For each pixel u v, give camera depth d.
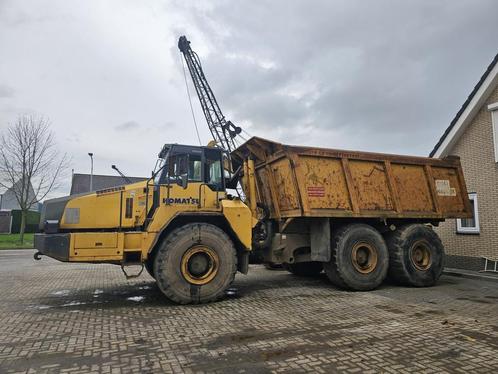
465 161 11.68
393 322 5.18
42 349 4.15
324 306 6.21
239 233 6.98
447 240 12.08
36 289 8.01
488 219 10.88
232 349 4.12
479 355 3.90
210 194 7.14
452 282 8.81
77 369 3.59
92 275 10.18
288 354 3.96
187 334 4.67
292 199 7.76
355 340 4.41
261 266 12.13
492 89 10.86
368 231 7.95
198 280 6.48
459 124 11.54
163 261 6.32
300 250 8.41
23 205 21.70
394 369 3.56
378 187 8.32
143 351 4.07
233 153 9.47
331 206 7.77
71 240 6.19
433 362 3.73
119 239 6.38
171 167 6.88
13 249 20.25
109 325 5.09
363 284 7.66
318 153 7.77
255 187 8.64
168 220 6.57
